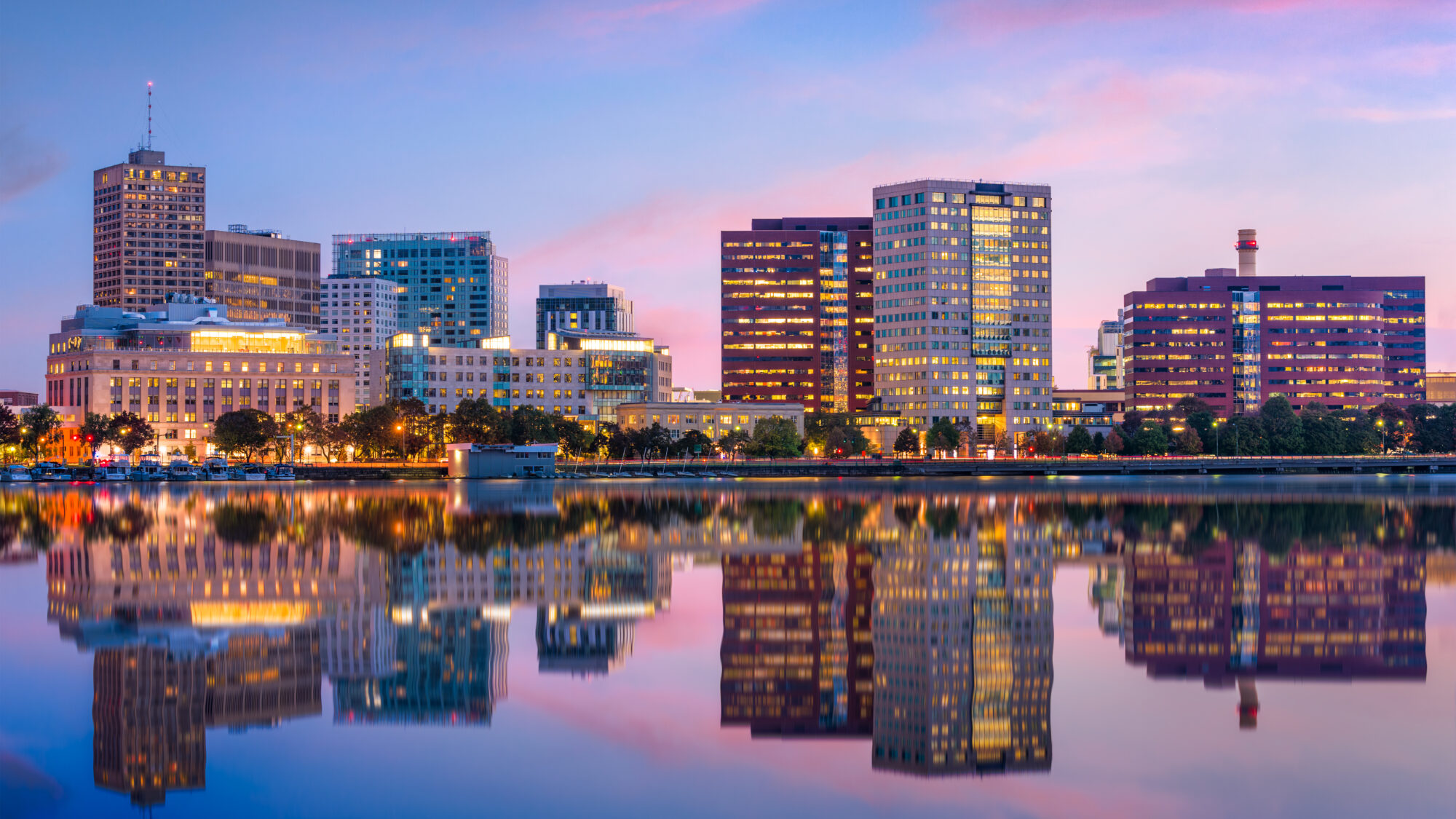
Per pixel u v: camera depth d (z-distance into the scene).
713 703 56.81
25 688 57.19
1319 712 55.53
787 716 54.81
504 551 113.75
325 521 150.75
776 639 71.38
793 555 113.19
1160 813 43.31
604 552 114.06
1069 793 45.25
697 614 79.31
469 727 52.28
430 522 149.25
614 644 69.62
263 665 62.25
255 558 106.06
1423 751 49.59
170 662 62.53
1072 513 173.62
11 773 45.94
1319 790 45.25
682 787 45.72
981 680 61.78
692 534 134.12
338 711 54.31
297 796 43.94
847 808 43.88
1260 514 172.12
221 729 51.25
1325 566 106.69
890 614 79.94
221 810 42.62
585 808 43.44
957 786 46.09
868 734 52.47
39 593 84.88
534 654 66.38
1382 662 65.94
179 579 92.38
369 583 91.12
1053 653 68.06
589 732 51.78
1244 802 44.12
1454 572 102.38
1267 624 77.19
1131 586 93.44
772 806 43.94
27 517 156.38
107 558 106.25
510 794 44.62
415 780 45.72
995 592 90.00
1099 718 54.78
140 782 45.03
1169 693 59.03
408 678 60.03
